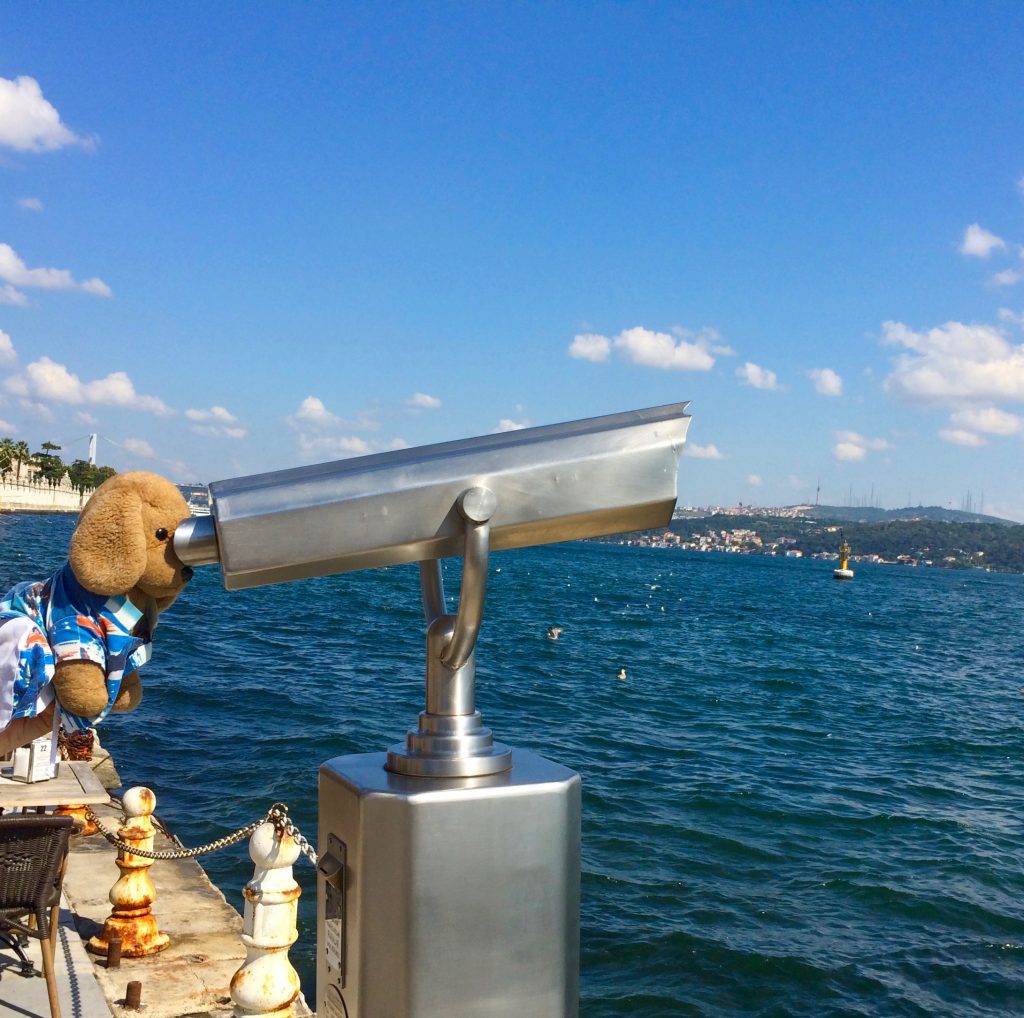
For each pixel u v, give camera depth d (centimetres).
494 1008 110
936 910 934
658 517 115
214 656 2308
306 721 1581
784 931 857
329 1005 120
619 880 955
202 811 1046
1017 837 1215
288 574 113
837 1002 736
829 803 1330
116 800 852
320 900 122
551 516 112
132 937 518
